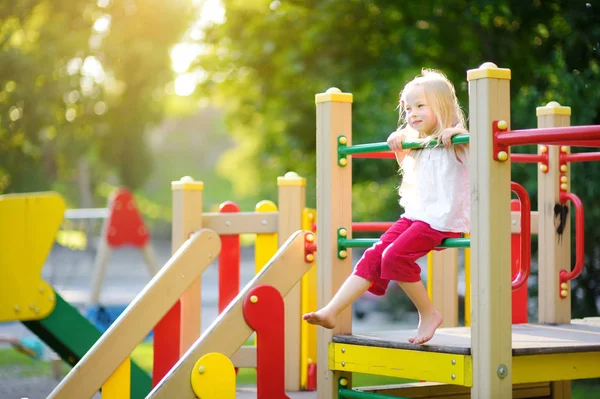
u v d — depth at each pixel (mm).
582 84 10938
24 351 11250
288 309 7246
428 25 14234
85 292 22172
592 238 11109
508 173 4691
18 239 7109
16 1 20844
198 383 5316
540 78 12273
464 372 4711
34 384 10195
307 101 15852
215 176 59625
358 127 15344
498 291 4645
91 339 7414
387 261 4992
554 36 12320
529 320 11625
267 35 15617
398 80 15320
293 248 5852
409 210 5180
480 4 12562
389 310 18969
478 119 4672
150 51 22656
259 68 16125
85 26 22188
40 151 23766
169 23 22719
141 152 27344
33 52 21000
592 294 11383
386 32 14930
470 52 13844
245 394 6945
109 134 25375
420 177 5125
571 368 5074
